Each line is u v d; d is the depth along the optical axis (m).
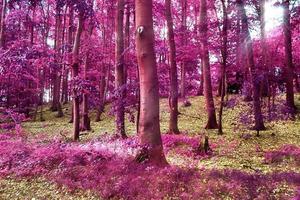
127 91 17.58
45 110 38.75
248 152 14.50
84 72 26.14
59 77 37.06
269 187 8.92
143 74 11.25
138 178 9.70
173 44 19.80
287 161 12.55
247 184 9.04
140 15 11.14
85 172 10.65
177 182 9.39
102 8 31.05
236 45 18.91
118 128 17.30
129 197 9.00
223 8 17.89
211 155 14.06
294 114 20.92
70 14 28.56
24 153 13.07
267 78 19.47
